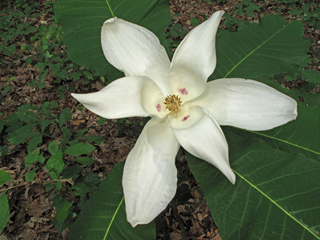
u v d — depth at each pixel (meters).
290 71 0.33
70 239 0.27
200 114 0.30
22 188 0.62
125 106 0.27
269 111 0.27
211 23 0.27
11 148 0.70
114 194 0.30
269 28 0.37
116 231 0.28
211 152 0.24
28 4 1.22
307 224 0.23
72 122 0.76
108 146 0.71
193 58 0.29
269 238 0.23
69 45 0.34
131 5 0.35
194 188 0.60
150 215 0.26
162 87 0.33
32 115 0.59
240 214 0.25
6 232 0.56
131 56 0.30
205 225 0.55
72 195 0.56
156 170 0.27
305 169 0.26
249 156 0.28
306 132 0.31
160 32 0.35
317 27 0.88
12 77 0.86
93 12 0.35
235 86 0.28
